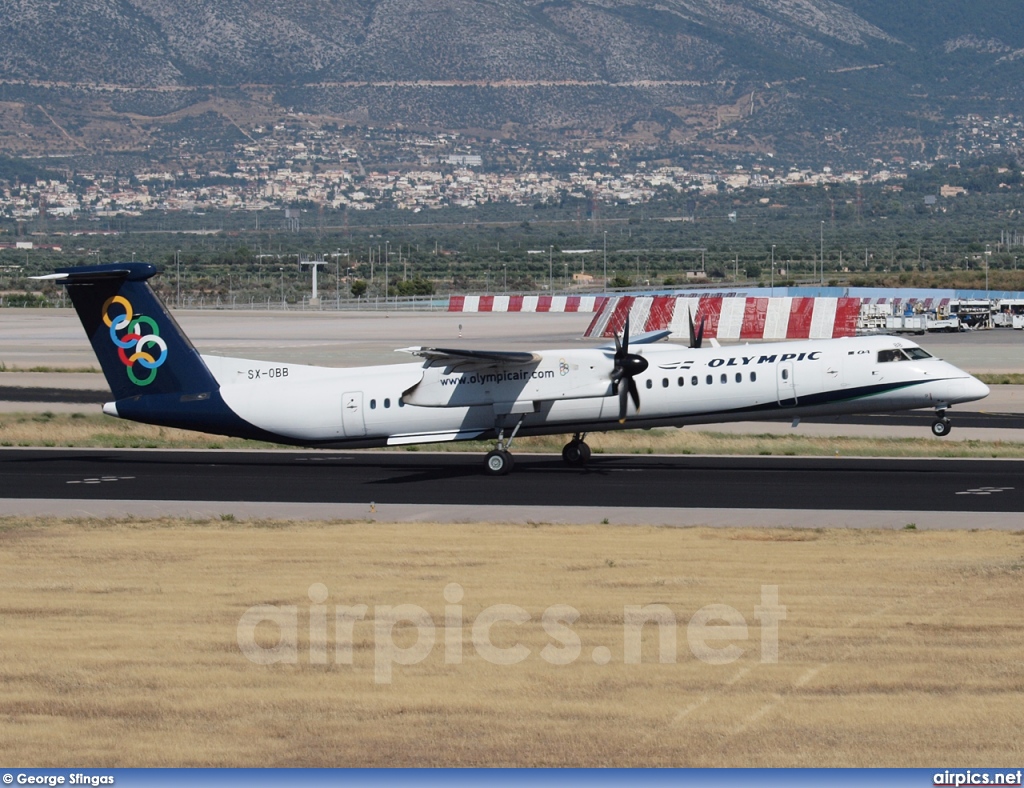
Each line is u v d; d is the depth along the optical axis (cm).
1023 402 19775
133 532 9556
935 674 5922
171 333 13100
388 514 10381
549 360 12544
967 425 17088
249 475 12888
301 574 7938
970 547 8675
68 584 7688
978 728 5325
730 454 14412
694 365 12738
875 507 10438
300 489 11838
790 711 5522
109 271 12888
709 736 5281
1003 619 6731
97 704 5619
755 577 7750
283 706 5609
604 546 8812
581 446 13538
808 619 6781
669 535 9250
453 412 12775
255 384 13112
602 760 5072
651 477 12431
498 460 12756
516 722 5422
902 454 14075
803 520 9862
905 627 6612
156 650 6331
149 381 13175
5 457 14538
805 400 12788
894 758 5066
